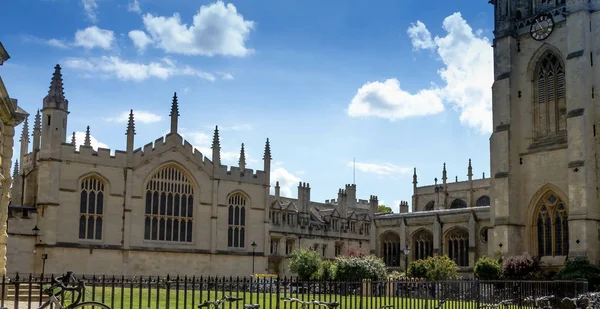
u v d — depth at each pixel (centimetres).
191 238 8825
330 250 11675
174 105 8888
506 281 3616
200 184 8956
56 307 2008
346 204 12344
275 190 11512
